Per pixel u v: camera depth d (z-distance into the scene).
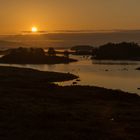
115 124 43.28
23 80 119.88
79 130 39.06
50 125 40.78
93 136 36.38
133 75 147.50
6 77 128.88
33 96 71.75
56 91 82.50
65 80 127.50
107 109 56.12
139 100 70.94
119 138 35.97
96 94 77.44
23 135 35.75
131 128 41.03
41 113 47.94
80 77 139.00
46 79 127.06
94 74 153.25
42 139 34.50
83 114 49.78
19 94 73.50
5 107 52.94
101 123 43.66
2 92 75.69
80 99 69.56
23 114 47.09
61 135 36.19
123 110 55.47
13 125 40.25
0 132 36.66
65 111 51.09
